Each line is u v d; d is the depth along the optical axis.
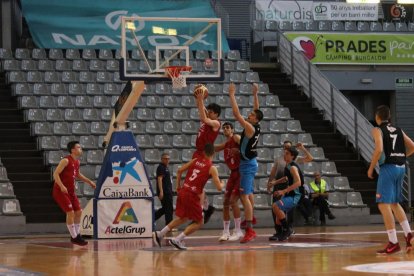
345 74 29.72
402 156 12.59
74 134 24.52
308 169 24.98
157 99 26.58
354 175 25.62
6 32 27.78
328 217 23.55
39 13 28.11
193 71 27.92
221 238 15.89
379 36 29.92
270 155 25.27
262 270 10.08
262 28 30.67
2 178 21.97
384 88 29.89
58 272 10.24
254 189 23.91
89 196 22.69
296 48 28.72
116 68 27.67
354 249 13.39
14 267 11.05
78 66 27.53
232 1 32.31
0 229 20.98
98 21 28.53
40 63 27.23
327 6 30.97
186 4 29.53
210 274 9.66
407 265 10.56
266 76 29.19
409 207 24.88
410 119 30.06
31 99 25.42
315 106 28.00
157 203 23.06
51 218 21.97
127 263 11.35
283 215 15.88
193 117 26.28
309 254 12.44
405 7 32.06
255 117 15.29
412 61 30.00
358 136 26.08
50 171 23.23
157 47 18.19
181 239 13.85
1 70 26.98
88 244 15.88
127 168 17.72
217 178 13.72
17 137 24.30
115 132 17.80
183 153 24.47
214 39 29.38
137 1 29.09
